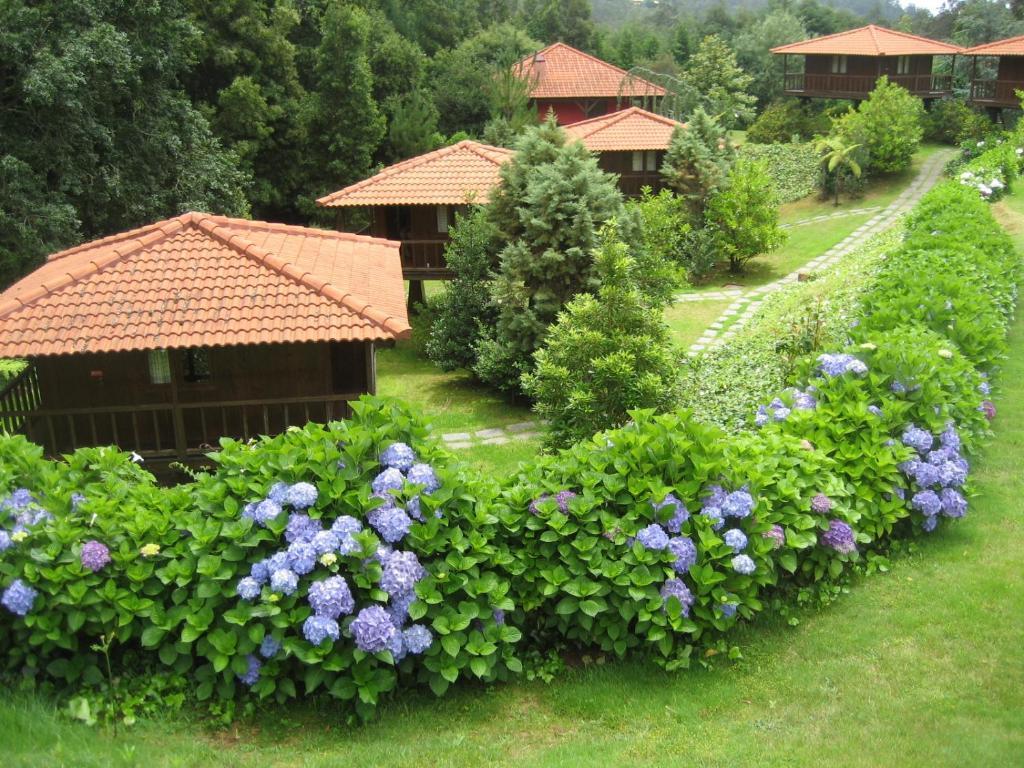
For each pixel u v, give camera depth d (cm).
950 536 869
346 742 608
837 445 853
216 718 627
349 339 1238
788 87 4594
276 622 612
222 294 1283
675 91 4241
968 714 607
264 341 1220
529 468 760
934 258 1456
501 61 4688
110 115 2589
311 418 1373
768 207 2788
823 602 767
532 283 1781
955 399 954
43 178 2381
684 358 1373
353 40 4038
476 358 1942
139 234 1496
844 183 3572
